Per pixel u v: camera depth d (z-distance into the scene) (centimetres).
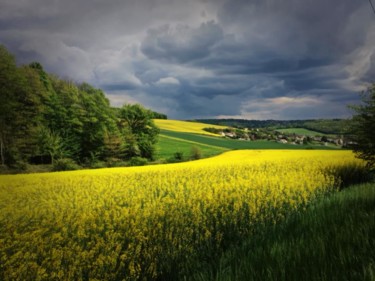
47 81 7800
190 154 7144
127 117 8244
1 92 5841
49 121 7194
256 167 2766
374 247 311
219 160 4578
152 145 7594
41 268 565
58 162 5416
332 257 305
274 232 512
